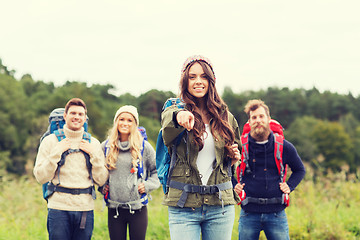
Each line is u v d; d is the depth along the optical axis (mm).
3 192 8438
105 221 6680
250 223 4371
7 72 94375
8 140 68250
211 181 3141
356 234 6754
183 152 3107
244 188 4379
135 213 4688
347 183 9133
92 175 4387
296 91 125812
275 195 4312
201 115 3158
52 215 4184
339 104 123625
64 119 4430
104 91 105562
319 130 98000
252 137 4363
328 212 7566
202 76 3148
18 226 6969
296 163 4477
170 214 3174
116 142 4680
